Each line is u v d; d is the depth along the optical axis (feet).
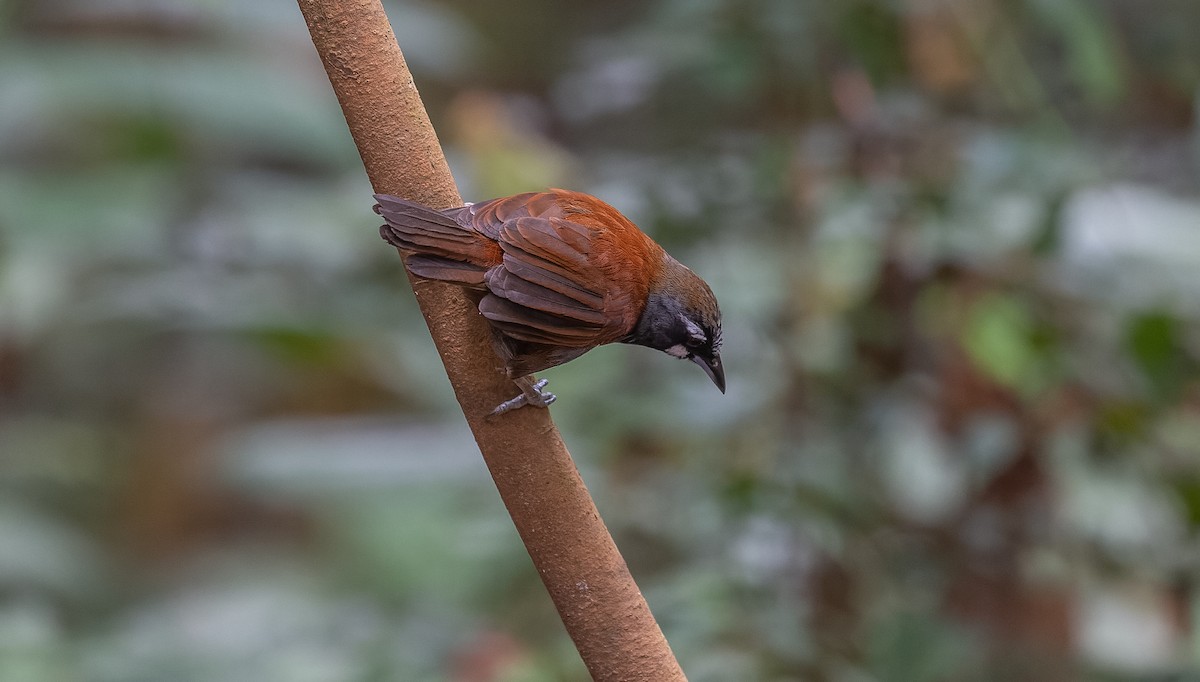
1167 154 35.68
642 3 55.36
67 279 36.58
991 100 31.71
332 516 47.21
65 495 48.67
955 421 29.86
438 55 42.80
